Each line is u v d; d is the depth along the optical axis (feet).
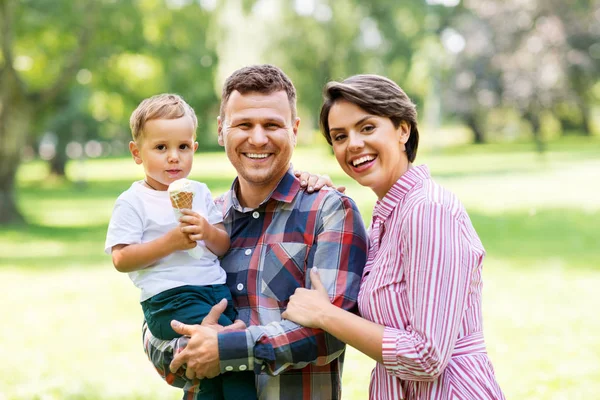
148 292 9.09
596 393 17.87
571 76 109.19
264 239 9.16
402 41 95.50
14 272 39.37
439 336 7.50
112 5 61.82
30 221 65.92
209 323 8.58
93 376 20.49
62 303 31.07
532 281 32.50
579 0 106.32
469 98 119.34
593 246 41.86
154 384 19.67
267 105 8.82
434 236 7.63
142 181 9.84
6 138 63.05
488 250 41.75
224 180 89.40
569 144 144.77
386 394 8.38
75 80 68.85
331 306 8.14
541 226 50.65
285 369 8.31
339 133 8.67
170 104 9.57
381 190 8.75
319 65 99.81
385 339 7.73
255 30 99.45
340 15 95.40
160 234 9.34
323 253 8.69
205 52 69.92
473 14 112.37
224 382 8.74
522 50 109.50
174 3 67.51
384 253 8.38
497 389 8.03
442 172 95.91
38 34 63.98
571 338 23.09
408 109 8.64
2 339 25.14
